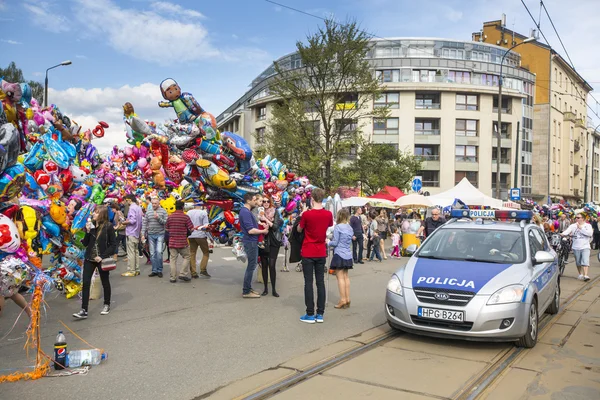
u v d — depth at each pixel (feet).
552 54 194.80
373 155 88.53
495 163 169.27
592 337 22.43
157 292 31.68
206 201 31.30
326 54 78.13
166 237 44.19
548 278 24.47
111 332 21.94
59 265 28.37
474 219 27.63
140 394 14.85
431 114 164.04
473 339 19.24
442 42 173.17
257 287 34.55
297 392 15.08
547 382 16.34
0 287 17.83
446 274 20.92
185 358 18.38
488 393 15.35
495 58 179.83
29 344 19.90
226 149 29.17
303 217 24.63
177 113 28.35
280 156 82.69
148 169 49.34
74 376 16.37
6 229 17.42
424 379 16.34
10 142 18.02
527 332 19.71
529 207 90.17
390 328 23.36
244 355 18.85
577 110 233.96
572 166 220.43
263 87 178.09
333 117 85.40
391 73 165.48
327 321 24.77
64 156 27.32
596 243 79.10
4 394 14.78
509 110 172.45
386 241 89.92
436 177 165.68
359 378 16.38
